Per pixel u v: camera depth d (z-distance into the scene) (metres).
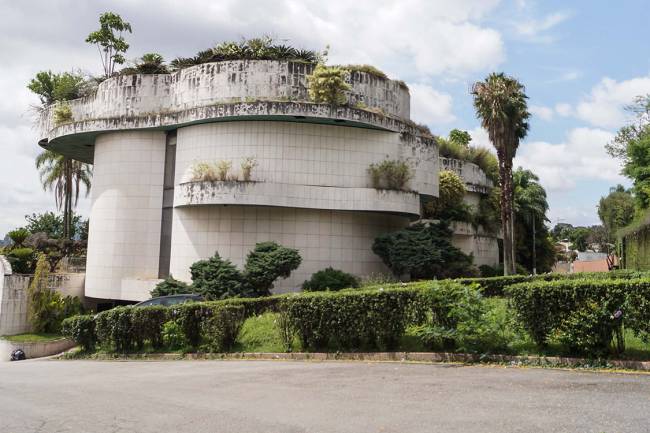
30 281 25.48
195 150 24.23
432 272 23.33
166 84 25.55
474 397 7.11
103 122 25.53
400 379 8.72
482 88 29.89
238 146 23.56
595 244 94.25
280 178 23.47
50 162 41.00
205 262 21.83
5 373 13.61
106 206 25.94
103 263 25.69
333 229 24.14
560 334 9.37
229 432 6.09
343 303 11.80
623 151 38.81
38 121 29.53
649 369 8.38
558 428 5.54
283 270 21.48
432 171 26.47
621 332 8.99
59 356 18.77
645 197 32.59
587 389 7.25
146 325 15.16
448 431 5.64
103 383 10.35
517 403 6.65
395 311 11.19
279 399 7.70
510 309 10.33
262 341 13.66
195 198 22.92
